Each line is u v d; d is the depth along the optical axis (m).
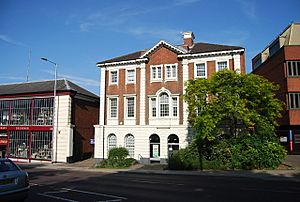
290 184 16.03
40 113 38.56
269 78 43.88
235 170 24.00
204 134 23.78
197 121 24.27
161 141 32.25
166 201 10.79
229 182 16.97
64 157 36.06
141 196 11.88
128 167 29.12
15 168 10.68
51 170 26.97
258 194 12.31
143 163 32.44
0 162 10.58
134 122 33.91
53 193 12.77
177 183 16.38
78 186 15.15
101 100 35.66
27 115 39.41
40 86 41.09
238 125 26.61
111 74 36.22
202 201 10.73
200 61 32.00
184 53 32.31
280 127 38.06
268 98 24.62
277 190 13.52
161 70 33.53
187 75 32.25
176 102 32.66
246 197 11.55
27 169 28.02
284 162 27.67
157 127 32.59
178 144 31.77
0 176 9.72
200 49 33.28
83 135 39.41
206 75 31.58
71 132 36.69
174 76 33.06
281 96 38.53
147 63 34.38
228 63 30.89
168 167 26.59
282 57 38.28
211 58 31.62
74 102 38.31
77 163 35.38
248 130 26.34
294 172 21.84
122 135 34.06
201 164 25.30
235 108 23.08
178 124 31.98
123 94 34.91
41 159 37.34
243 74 24.91
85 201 10.86
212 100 25.02
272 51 46.22
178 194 12.36
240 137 25.61
